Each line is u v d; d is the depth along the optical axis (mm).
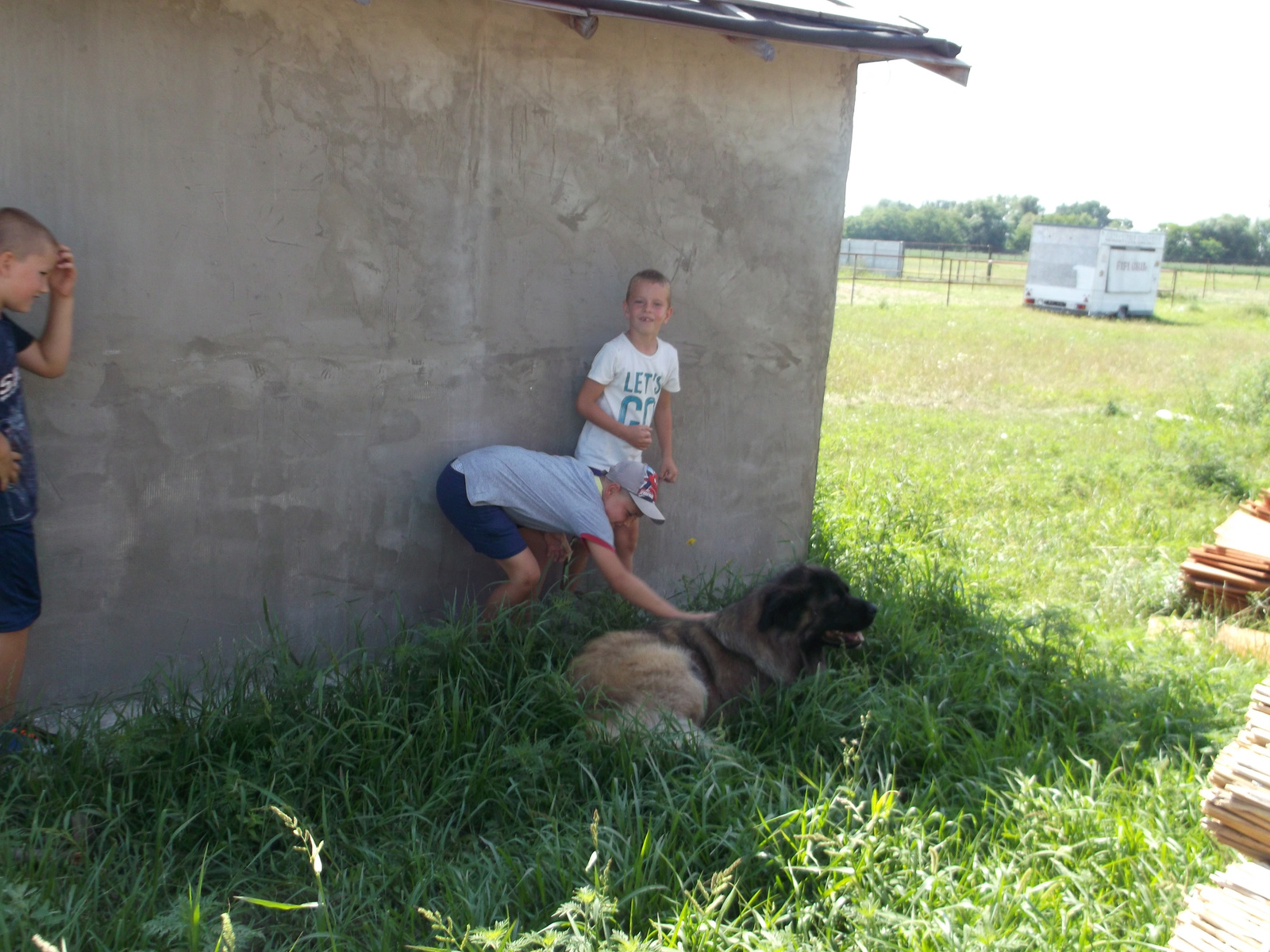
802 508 6141
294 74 4109
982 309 33250
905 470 9234
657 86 5012
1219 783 2838
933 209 117375
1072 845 3373
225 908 2982
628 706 3982
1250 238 97125
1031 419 13156
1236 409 13227
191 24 3877
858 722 4145
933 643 5180
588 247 5012
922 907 2977
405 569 4852
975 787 3777
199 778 3404
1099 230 31781
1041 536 7562
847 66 5570
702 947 2811
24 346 3605
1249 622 6070
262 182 4137
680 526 5703
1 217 3375
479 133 4586
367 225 4402
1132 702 4527
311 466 4500
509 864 3152
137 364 4035
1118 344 22828
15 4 3572
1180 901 3057
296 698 3797
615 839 3223
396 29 4285
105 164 3830
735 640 4473
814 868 3100
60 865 2969
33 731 3523
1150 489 9109
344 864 3240
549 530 4602
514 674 4145
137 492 4141
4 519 3482
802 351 5871
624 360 4918
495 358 4871
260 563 4473
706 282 5434
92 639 4164
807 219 5684
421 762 3645
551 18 4633
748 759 3791
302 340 4359
